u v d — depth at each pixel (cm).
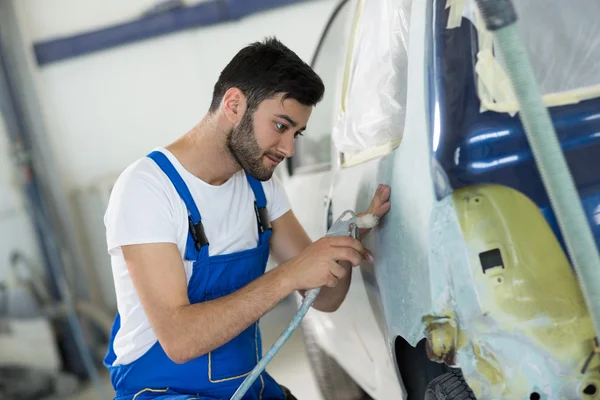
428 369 145
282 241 180
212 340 144
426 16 129
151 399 153
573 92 124
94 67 555
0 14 545
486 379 116
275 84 145
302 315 143
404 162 129
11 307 443
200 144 157
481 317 115
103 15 552
